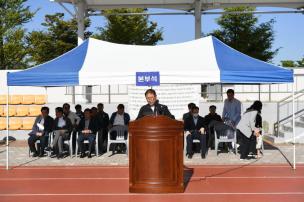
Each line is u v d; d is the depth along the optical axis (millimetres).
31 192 10242
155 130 9523
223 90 24219
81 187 10719
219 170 12969
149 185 9680
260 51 39000
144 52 14281
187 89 19297
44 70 13312
